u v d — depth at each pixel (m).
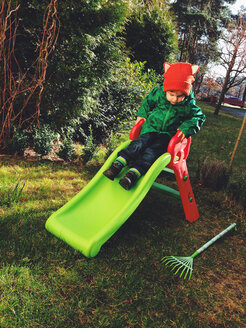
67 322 1.89
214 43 15.62
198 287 2.40
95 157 5.12
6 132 4.64
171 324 1.99
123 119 6.55
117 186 2.95
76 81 4.82
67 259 2.46
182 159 3.28
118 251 2.70
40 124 4.94
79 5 4.51
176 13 27.00
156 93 3.17
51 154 5.01
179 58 23.25
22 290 2.07
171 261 2.60
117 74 6.21
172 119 3.04
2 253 2.38
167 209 3.81
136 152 2.89
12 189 3.46
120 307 2.07
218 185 4.55
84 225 2.62
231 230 3.38
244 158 6.86
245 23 12.27
